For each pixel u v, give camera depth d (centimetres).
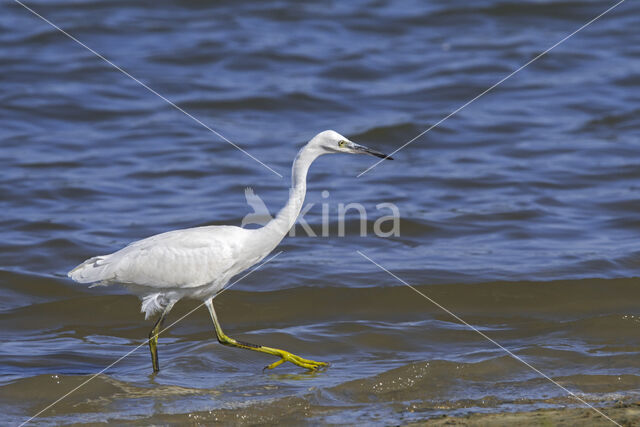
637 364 927
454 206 1584
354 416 800
